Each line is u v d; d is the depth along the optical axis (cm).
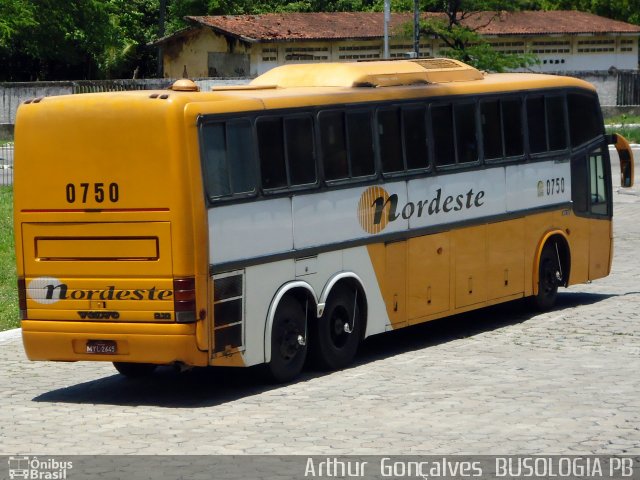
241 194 1731
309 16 7706
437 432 1444
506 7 7094
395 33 7031
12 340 2219
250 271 1744
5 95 6650
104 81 6725
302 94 1862
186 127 1650
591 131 2553
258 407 1641
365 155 1967
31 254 1741
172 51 7738
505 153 2291
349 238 1928
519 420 1498
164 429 1517
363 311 1970
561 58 8262
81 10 7775
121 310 1684
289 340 1823
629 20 9400
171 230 1650
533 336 2161
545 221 2408
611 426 1459
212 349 1681
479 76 2292
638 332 2164
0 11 7456
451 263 2159
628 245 3397
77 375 1933
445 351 2047
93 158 1692
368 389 1734
